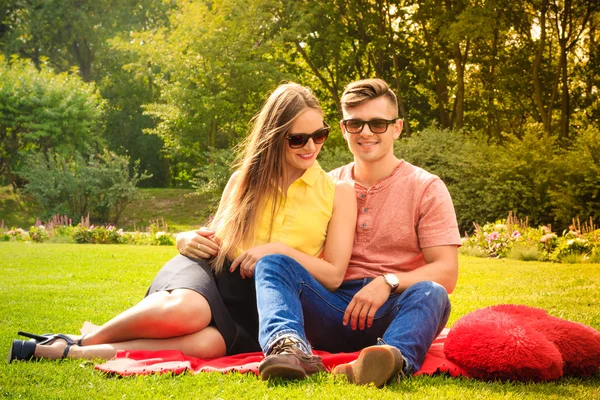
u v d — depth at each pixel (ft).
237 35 72.13
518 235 39.40
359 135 10.90
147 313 9.78
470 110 82.38
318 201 10.82
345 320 9.75
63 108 76.23
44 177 69.21
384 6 75.92
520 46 75.31
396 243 10.79
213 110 71.87
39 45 110.01
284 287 9.33
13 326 13.78
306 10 73.15
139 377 8.64
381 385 8.23
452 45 70.79
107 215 71.10
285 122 10.71
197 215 74.49
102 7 108.78
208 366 9.18
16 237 49.60
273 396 7.67
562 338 9.43
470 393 8.01
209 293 10.10
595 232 37.91
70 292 19.52
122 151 109.50
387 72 80.64
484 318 9.65
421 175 10.91
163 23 108.68
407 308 9.23
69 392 8.00
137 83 108.17
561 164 55.31
